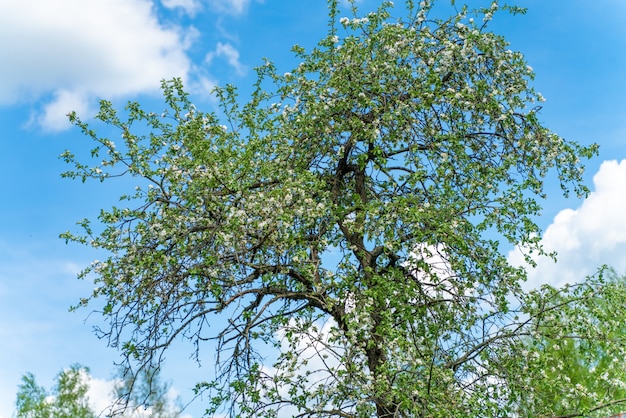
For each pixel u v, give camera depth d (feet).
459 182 30.09
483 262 29.32
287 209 25.52
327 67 30.37
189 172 26.89
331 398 24.56
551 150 29.35
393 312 27.48
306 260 25.52
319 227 27.53
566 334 28.50
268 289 26.66
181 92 29.71
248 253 26.35
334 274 26.23
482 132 30.09
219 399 25.88
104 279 25.77
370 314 26.53
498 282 29.32
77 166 27.22
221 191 26.32
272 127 28.99
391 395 23.36
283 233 25.36
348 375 24.11
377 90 29.09
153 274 25.45
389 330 25.23
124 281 25.80
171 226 26.05
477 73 30.32
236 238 25.02
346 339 24.57
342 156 29.66
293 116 30.25
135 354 25.09
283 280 26.48
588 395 26.94
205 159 26.37
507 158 29.71
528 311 28.58
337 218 28.12
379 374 25.13
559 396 27.17
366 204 27.91
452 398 25.36
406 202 27.48
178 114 29.94
